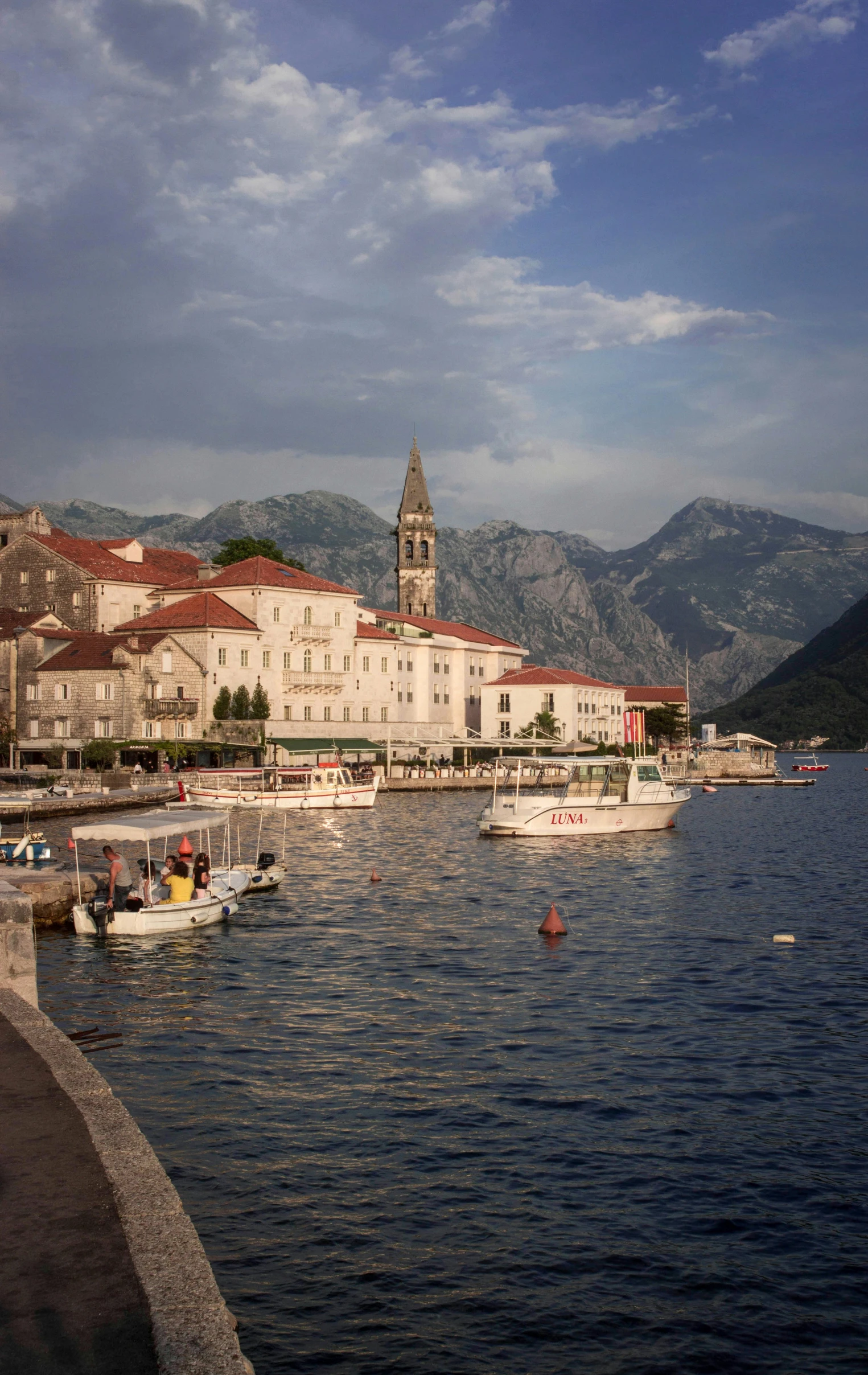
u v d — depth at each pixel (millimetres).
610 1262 16906
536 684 173875
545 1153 20781
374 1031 28594
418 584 195750
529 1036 28172
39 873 46438
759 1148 21078
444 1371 14109
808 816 112125
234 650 129250
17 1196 11602
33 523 146250
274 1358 14266
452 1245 17281
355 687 146000
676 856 70938
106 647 123562
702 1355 14609
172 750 119000
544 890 55094
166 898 44969
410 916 46844
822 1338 15031
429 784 137875
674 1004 31562
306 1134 21438
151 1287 9586
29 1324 9195
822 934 42750
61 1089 14906
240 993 32688
